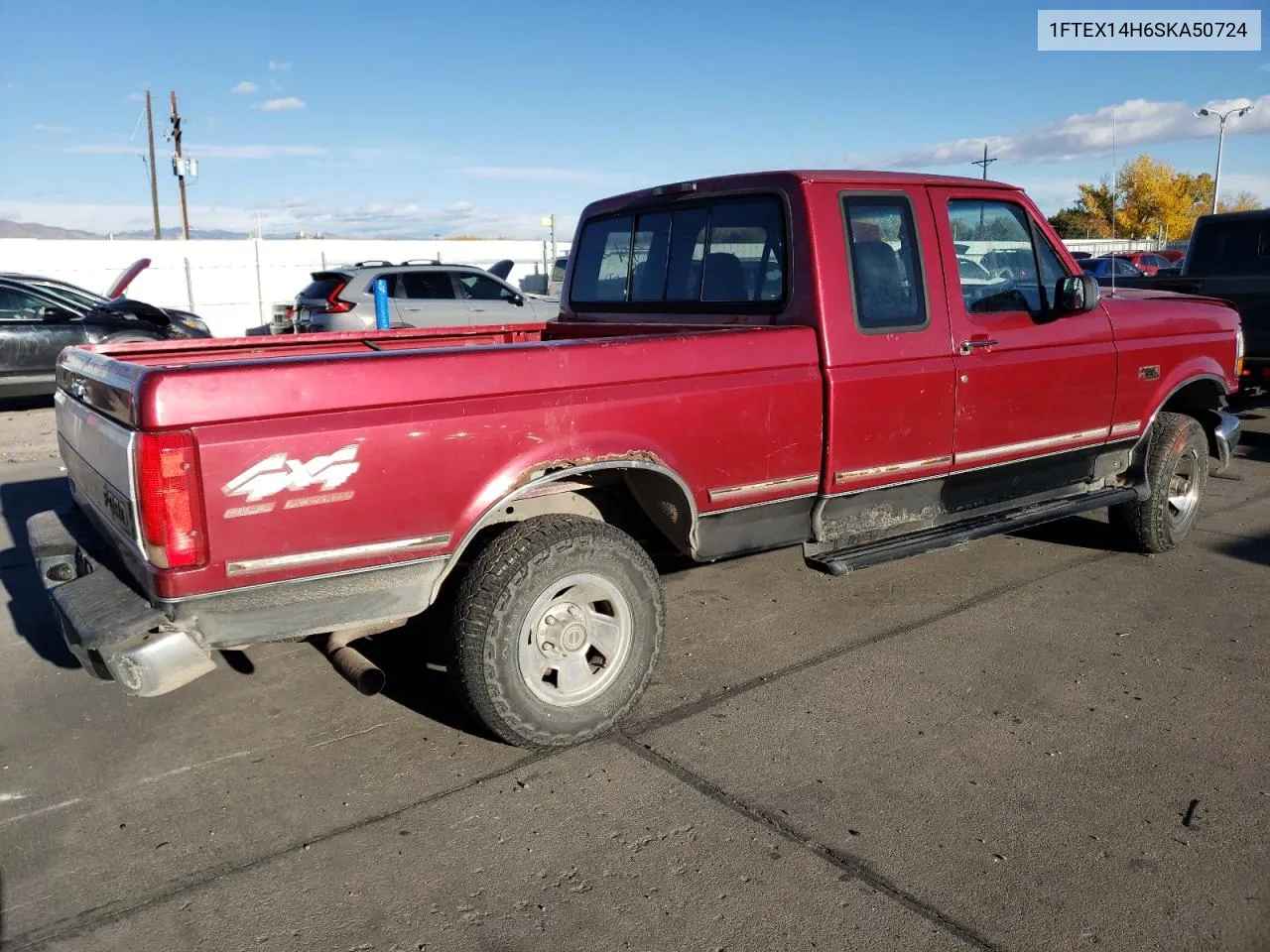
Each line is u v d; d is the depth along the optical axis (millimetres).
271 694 4277
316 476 3086
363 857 3088
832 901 2836
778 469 4098
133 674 2979
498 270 20359
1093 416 5258
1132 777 3477
